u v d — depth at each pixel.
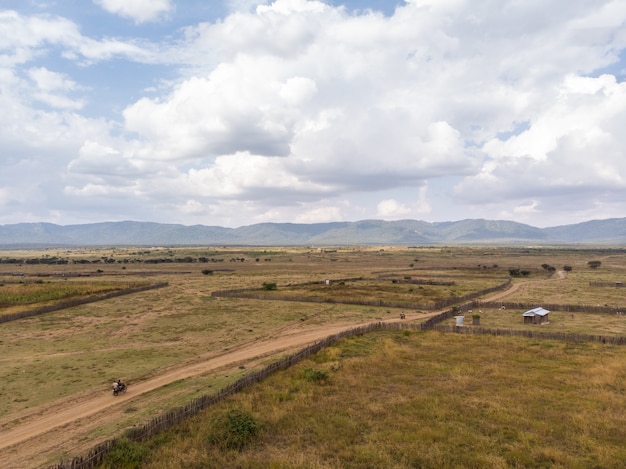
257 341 50.62
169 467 20.84
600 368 37.53
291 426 26.31
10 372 38.12
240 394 31.22
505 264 196.38
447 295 90.25
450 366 39.25
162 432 24.81
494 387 33.41
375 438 24.45
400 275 140.12
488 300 84.62
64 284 106.19
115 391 32.06
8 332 55.47
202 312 70.50
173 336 53.25
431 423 26.50
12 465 21.30
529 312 62.84
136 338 52.16
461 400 30.45
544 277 134.88
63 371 38.47
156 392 32.59
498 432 25.19
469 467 21.05
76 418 27.64
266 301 83.12
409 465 21.34
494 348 46.16
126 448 21.80
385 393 32.38
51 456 22.03
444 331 55.19
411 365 39.66
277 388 33.16
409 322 62.34
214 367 39.72
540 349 45.44
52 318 65.06
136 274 146.75
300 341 50.50
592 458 21.98
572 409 28.50
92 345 48.66
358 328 53.75
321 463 21.56
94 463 20.55
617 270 159.88
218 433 24.20
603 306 71.44
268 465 21.31
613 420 26.58
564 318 65.44
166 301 82.38
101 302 81.00
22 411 29.02
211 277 136.12
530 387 33.22
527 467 21.17
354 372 37.53
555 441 23.95
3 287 95.50
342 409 28.98
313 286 107.88
